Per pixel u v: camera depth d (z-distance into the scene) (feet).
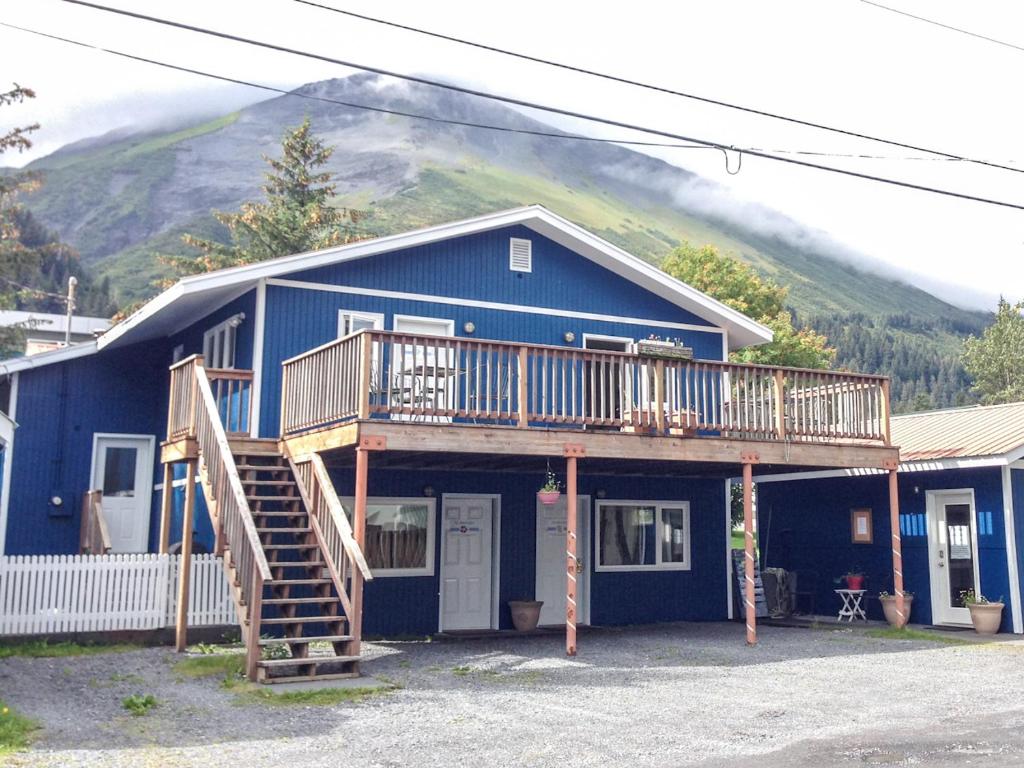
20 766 22.45
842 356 599.57
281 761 23.61
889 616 57.11
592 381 44.06
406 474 51.52
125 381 61.16
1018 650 45.11
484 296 54.13
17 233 99.76
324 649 41.50
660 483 59.62
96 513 54.08
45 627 41.52
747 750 24.81
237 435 46.34
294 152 132.57
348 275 50.60
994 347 185.26
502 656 42.16
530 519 55.11
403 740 25.91
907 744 25.43
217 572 44.70
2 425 37.17
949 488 56.95
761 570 65.10
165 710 29.48
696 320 61.05
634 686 34.53
